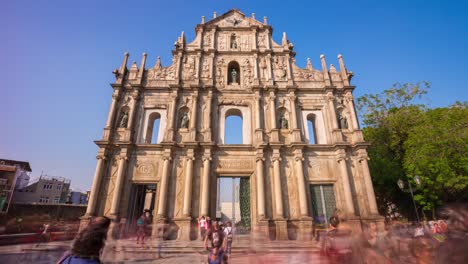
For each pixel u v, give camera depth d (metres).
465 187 26.83
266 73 30.69
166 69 30.52
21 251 17.64
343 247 6.91
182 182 24.75
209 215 23.59
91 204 23.03
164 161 25.05
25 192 64.38
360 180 25.31
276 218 23.17
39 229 23.42
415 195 28.73
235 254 17.42
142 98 28.86
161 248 18.33
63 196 70.56
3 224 23.86
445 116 29.17
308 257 11.94
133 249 18.30
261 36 33.31
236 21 34.28
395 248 11.17
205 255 16.83
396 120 33.06
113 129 26.77
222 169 25.55
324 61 31.14
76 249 5.13
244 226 24.41
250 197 25.06
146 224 21.11
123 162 24.83
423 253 11.08
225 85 29.95
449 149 26.53
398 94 35.28
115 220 22.14
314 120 29.86
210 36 32.88
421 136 28.31
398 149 33.22
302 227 22.75
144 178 24.88
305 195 24.20
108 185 24.39
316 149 26.56
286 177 25.38
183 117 27.81
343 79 30.36
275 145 25.75
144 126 27.69
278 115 28.73
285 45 32.12
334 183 25.41
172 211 23.66
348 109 28.86
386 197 36.31
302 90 29.72
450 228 5.39
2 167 58.06
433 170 26.53
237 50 32.12
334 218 7.88
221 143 27.16
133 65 30.28
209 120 27.39
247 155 26.27
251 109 28.73
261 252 14.56
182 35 32.09
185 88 29.08
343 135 27.61
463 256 4.68
